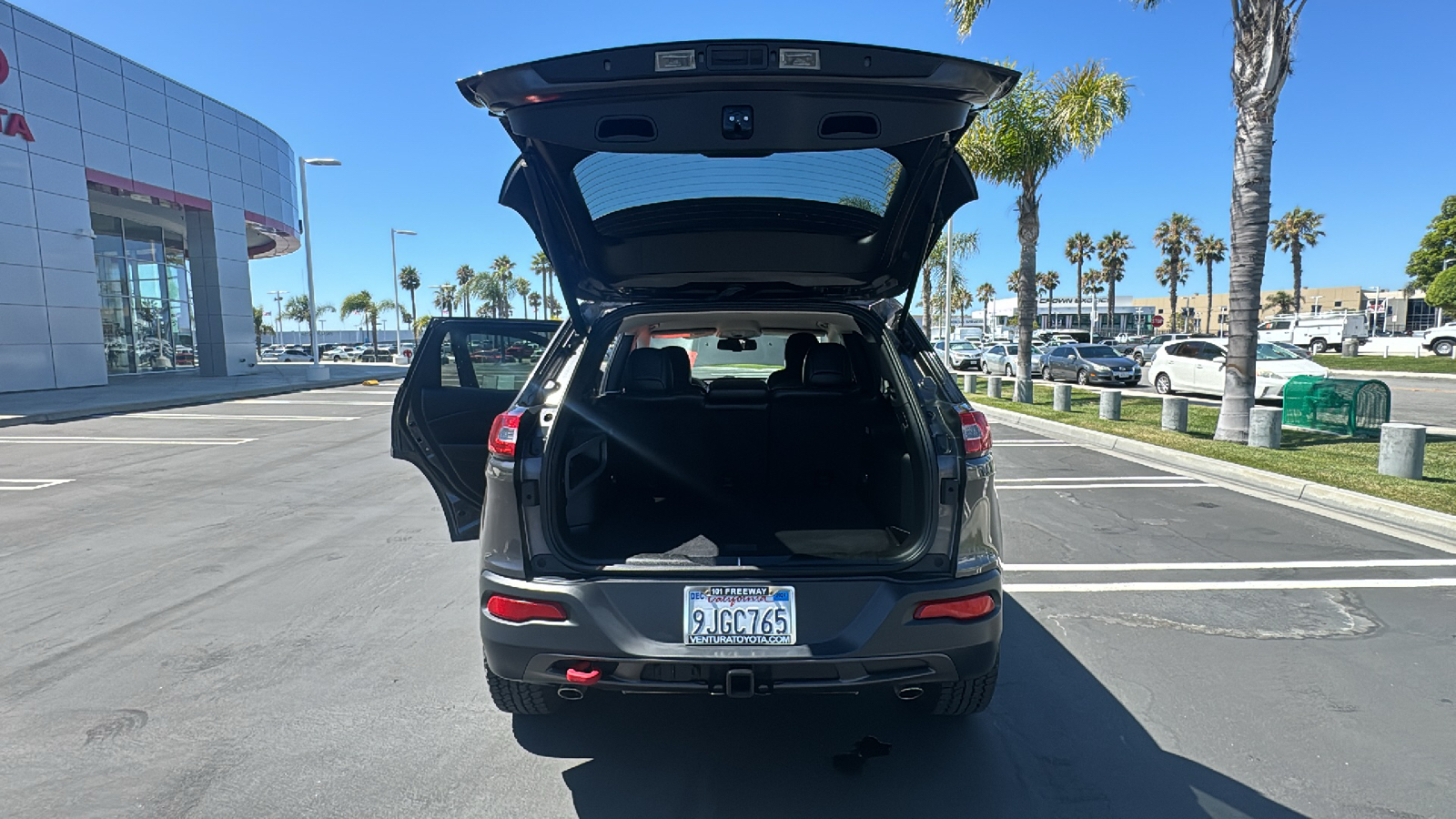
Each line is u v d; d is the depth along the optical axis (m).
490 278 71.12
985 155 14.96
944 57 2.00
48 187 20.42
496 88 2.10
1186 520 6.09
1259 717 2.96
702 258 2.93
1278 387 14.74
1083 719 2.95
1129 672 3.36
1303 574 4.70
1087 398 16.67
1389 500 6.14
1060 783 2.53
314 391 21.55
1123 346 32.22
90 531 5.88
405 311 90.38
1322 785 2.51
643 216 2.81
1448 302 42.16
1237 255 9.28
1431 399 15.02
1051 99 14.67
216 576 4.78
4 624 3.98
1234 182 9.24
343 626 3.95
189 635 3.83
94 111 21.91
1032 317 15.63
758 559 2.30
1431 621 3.93
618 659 2.21
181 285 31.94
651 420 3.47
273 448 10.38
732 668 2.18
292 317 107.12
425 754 2.72
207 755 2.72
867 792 2.48
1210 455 8.40
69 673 3.39
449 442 3.30
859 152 2.41
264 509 6.65
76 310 21.17
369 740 2.83
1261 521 6.04
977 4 11.17
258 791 2.50
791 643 2.20
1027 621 3.97
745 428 3.48
